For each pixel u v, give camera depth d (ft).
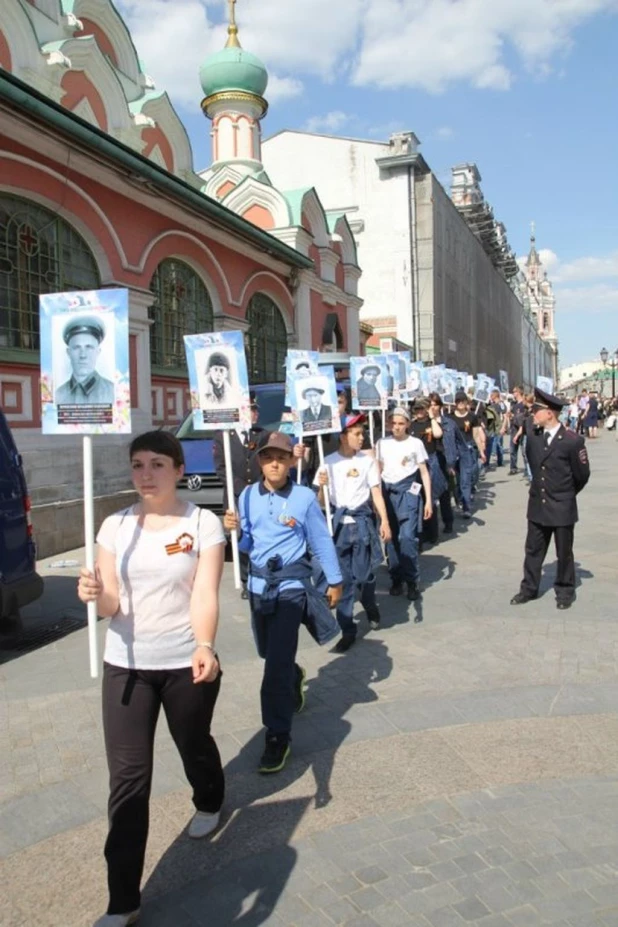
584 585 24.66
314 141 112.88
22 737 14.58
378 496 19.45
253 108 74.95
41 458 30.78
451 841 10.77
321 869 10.26
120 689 9.59
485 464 60.64
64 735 14.64
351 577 18.76
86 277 35.32
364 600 20.33
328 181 112.88
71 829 11.48
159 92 53.93
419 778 12.60
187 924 9.30
